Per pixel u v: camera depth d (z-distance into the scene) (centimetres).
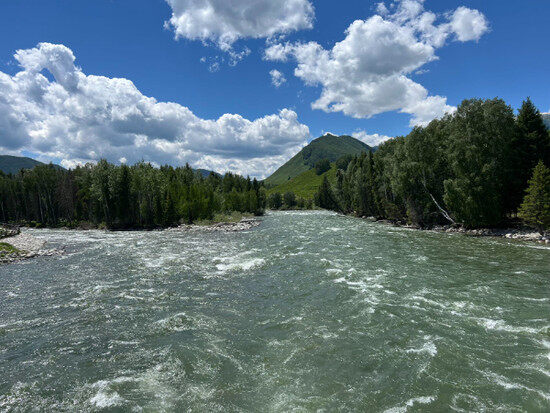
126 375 1063
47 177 8788
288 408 879
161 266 2692
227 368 1095
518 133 4569
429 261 2719
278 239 4359
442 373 1033
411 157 5616
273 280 2209
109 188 7200
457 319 1474
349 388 966
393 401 898
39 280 2305
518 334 1309
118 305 1748
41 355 1213
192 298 1853
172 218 7338
